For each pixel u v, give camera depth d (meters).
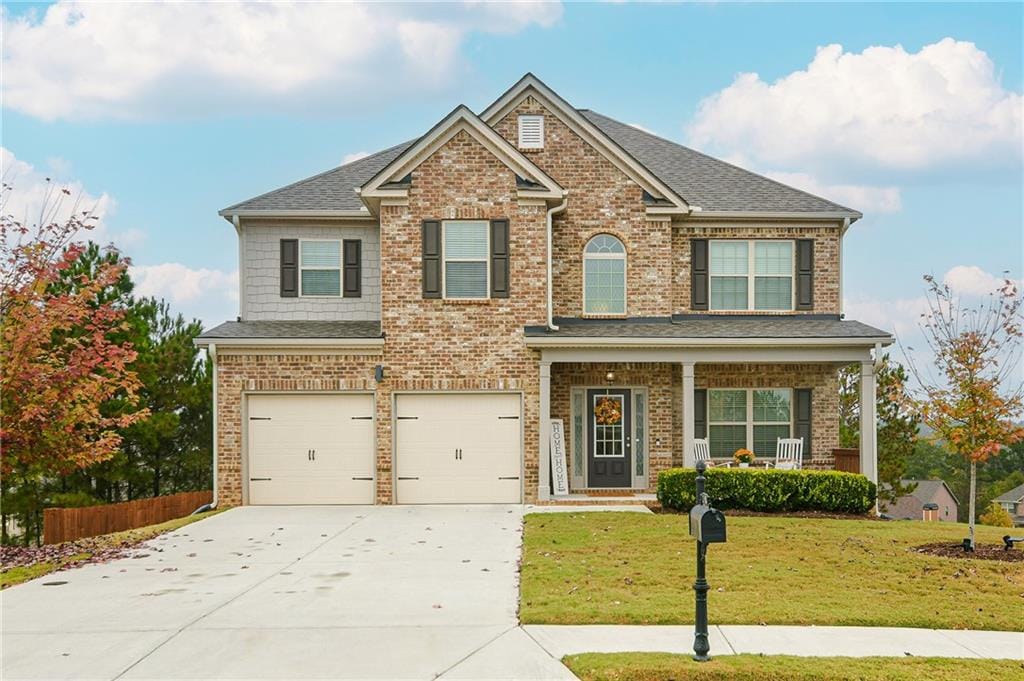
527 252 18.59
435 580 11.05
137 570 11.98
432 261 18.53
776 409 20.59
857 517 17.02
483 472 18.61
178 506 21.56
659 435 19.95
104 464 26.77
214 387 18.53
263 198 20.61
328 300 20.33
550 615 9.12
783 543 13.17
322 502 18.53
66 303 14.28
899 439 30.22
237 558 12.76
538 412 18.56
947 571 11.23
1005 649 8.16
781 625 8.88
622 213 19.91
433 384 18.50
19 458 14.20
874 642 8.32
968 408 12.78
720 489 17.22
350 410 18.64
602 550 12.73
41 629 8.88
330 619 9.16
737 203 20.70
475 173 18.61
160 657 7.93
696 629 7.74
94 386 14.49
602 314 19.84
